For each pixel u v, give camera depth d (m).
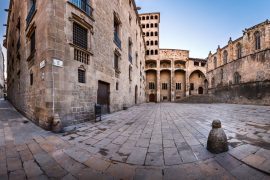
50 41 7.21
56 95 7.16
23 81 12.06
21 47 12.83
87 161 3.70
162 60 46.78
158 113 12.91
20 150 4.41
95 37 10.41
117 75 14.94
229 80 32.69
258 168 3.12
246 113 12.44
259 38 26.33
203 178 2.92
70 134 6.04
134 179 2.94
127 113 12.88
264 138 5.06
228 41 33.47
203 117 10.25
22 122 8.87
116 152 4.21
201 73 48.19
